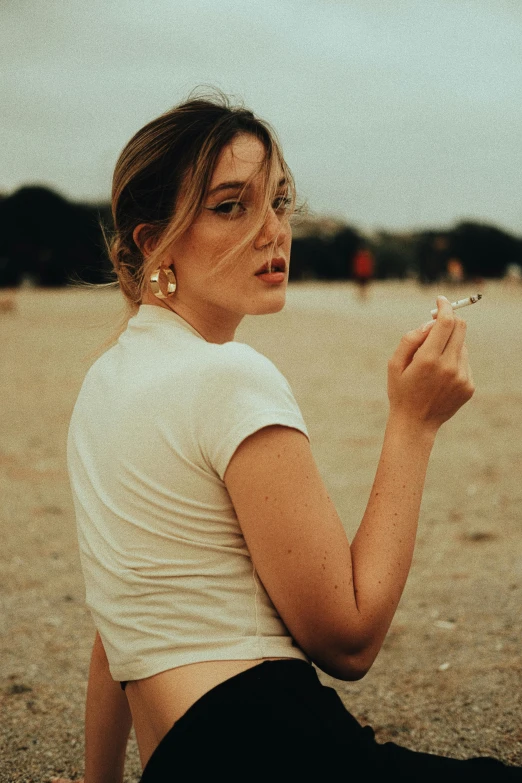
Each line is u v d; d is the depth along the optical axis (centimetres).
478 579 388
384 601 129
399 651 315
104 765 174
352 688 285
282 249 143
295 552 124
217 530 129
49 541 459
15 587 388
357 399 920
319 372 1127
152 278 142
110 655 136
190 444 127
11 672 296
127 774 228
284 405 127
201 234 138
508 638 317
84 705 270
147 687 129
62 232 3419
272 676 124
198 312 145
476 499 533
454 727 250
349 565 127
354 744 123
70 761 234
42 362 1167
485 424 768
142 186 142
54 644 323
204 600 128
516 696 267
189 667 126
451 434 731
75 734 250
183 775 120
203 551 129
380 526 133
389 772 123
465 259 4953
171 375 131
